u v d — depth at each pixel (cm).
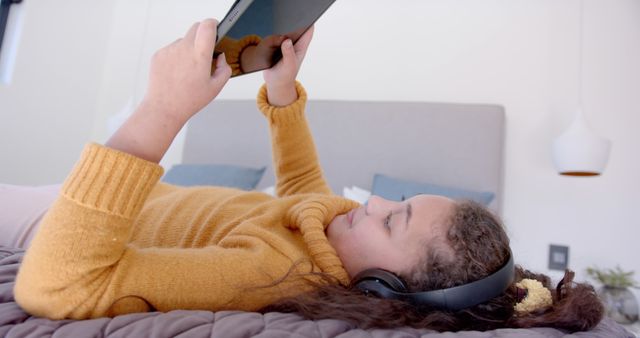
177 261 57
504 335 54
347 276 77
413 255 73
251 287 60
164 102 56
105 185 51
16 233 99
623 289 164
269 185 211
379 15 228
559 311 65
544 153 199
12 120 215
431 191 173
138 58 260
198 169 196
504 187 200
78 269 50
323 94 230
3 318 49
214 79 59
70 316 52
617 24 199
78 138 251
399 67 222
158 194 102
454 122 198
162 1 261
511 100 206
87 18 252
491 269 70
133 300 53
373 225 80
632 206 186
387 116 206
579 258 188
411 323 61
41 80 228
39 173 229
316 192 111
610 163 191
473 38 215
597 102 196
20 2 227
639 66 194
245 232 73
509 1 213
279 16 63
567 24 205
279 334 47
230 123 224
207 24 55
